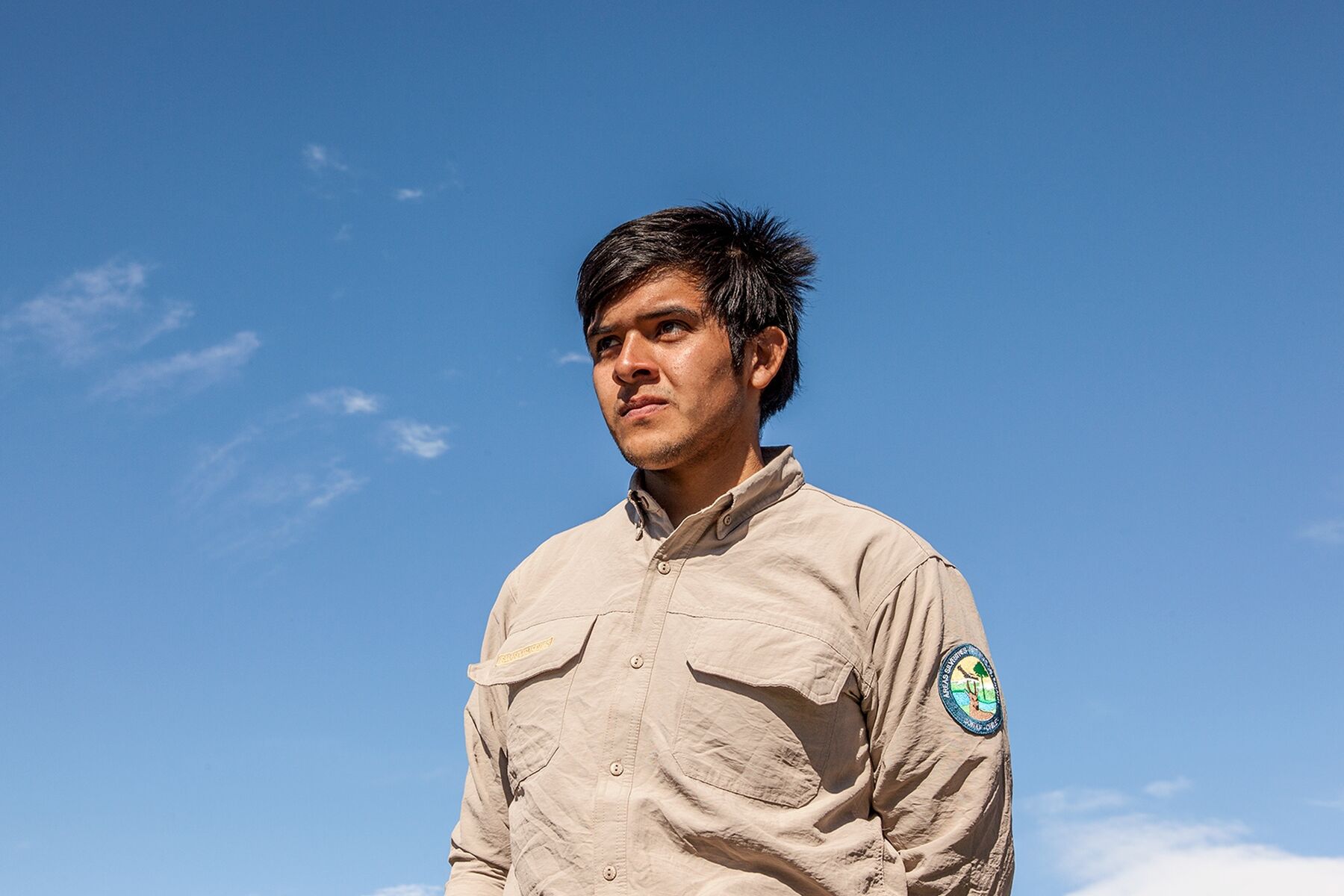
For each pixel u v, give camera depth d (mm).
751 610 2486
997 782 2475
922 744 2453
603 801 2352
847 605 2506
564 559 2844
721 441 2688
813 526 2596
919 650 2488
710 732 2365
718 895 2248
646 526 2678
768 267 2834
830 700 2379
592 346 2787
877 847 2387
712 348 2674
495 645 2885
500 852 2799
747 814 2312
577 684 2506
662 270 2699
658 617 2516
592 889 2293
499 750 2789
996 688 2537
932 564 2568
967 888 2426
